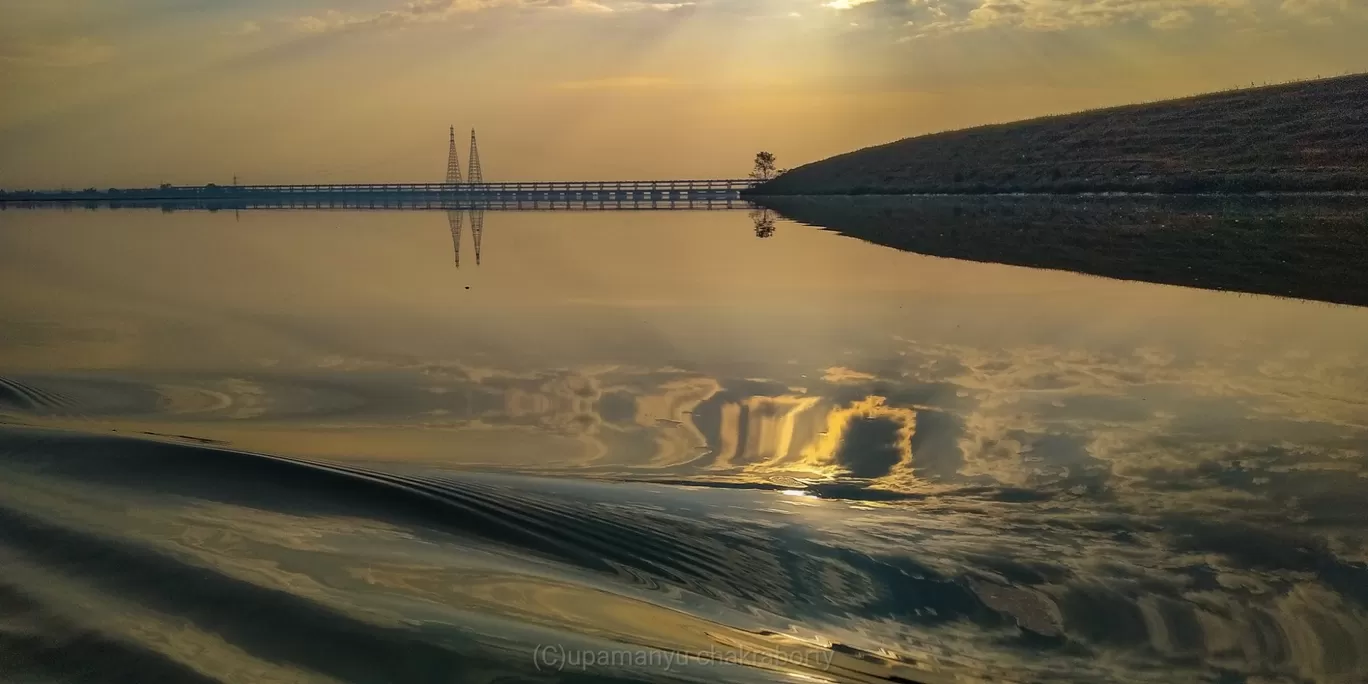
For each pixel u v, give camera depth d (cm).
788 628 412
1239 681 385
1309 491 576
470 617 391
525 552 470
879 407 793
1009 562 479
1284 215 2908
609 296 1409
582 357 1000
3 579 401
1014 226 2855
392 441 714
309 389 883
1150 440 688
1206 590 451
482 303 1360
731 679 358
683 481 613
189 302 1436
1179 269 1634
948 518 540
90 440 579
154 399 846
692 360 981
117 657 349
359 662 353
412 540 474
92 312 1351
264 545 453
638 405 813
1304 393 810
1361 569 468
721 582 452
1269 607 436
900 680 375
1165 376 884
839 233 2705
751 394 841
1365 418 730
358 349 1058
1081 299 1334
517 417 782
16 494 498
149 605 386
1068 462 644
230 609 385
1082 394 823
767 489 596
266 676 342
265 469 549
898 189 5909
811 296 1393
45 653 349
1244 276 1523
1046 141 6050
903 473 628
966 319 1195
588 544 486
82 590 396
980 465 642
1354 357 938
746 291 1449
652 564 466
